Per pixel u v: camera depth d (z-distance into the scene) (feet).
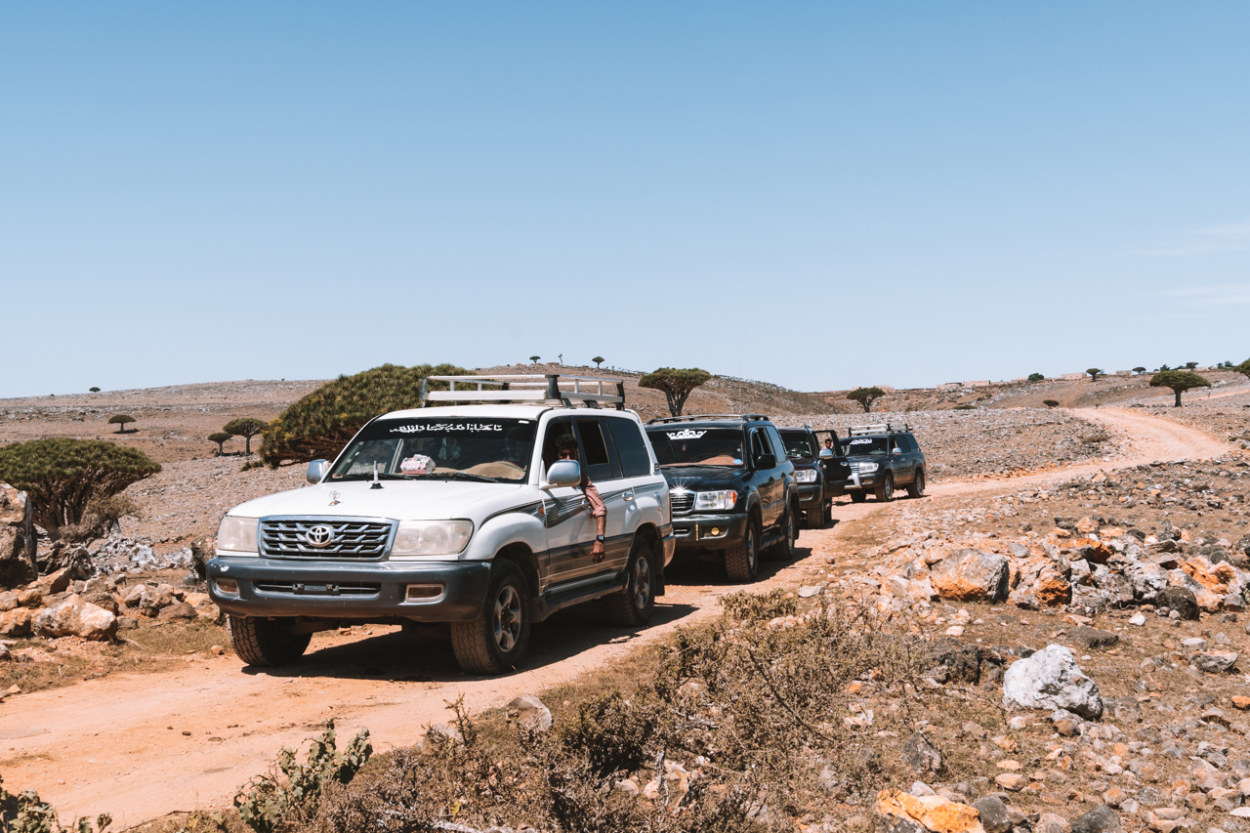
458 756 14.52
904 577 31.76
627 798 13.09
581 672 23.43
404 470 26.05
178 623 29.22
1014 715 18.71
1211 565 32.65
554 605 25.86
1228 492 56.75
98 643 25.99
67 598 27.66
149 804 14.70
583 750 15.24
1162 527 42.22
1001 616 27.43
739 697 17.26
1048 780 15.57
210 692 22.34
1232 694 20.54
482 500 23.65
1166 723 18.58
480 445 26.73
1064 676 18.92
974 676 21.35
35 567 34.17
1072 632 24.95
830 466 71.10
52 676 23.26
